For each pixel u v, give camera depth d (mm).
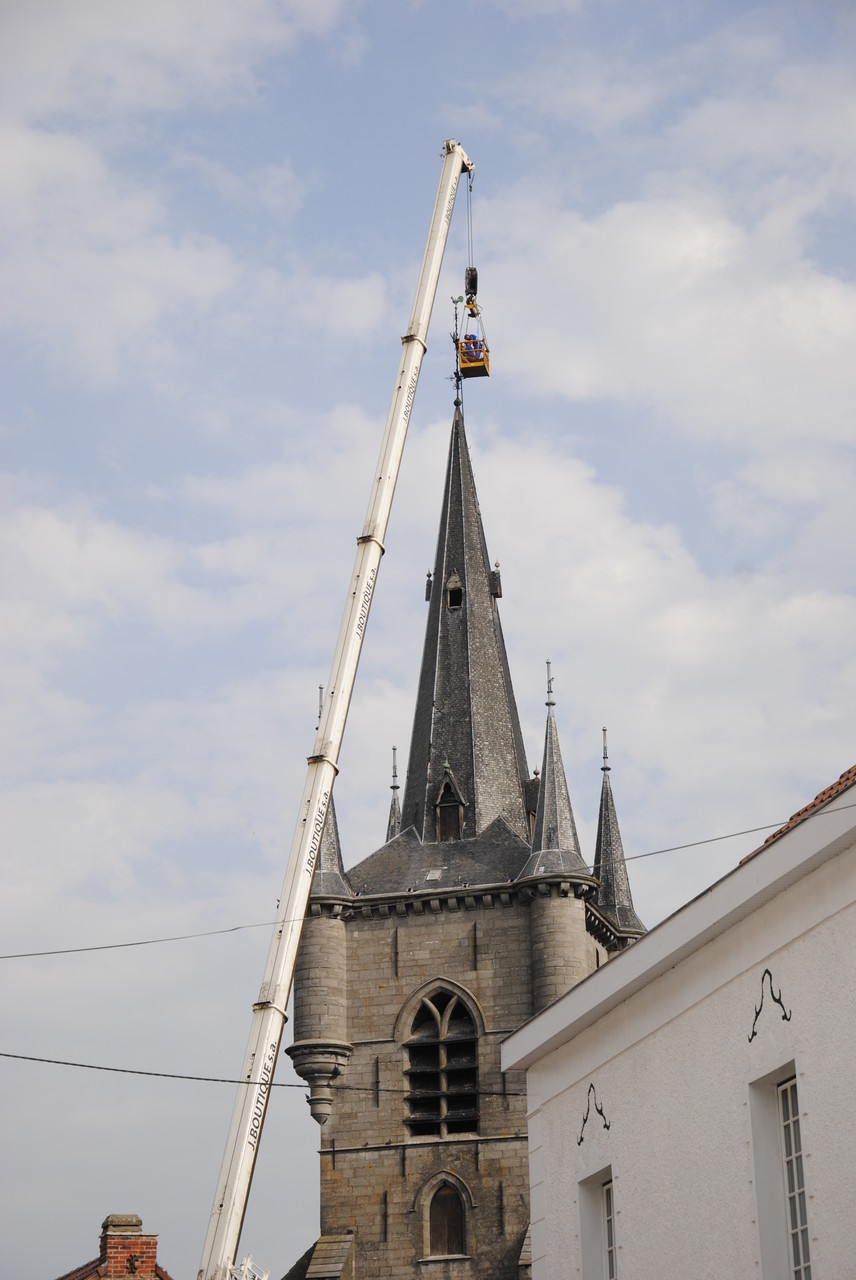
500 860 82375
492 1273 75188
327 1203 77438
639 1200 31531
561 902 79062
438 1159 77125
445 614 91500
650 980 31750
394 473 69375
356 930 80938
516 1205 75875
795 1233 27828
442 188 77750
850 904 26609
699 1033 30203
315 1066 78625
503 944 79562
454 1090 78000
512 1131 76750
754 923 28828
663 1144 30969
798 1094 27562
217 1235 47781
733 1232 28672
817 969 27234
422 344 73562
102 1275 50719
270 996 51594
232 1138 49031
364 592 65000
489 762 87062
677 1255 30172
